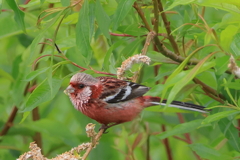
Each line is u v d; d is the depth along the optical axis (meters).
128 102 10.66
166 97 9.30
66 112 17.16
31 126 11.66
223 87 9.45
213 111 9.71
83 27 8.34
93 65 13.19
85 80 10.64
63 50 10.36
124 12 8.26
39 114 15.76
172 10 11.30
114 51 12.48
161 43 9.67
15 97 11.98
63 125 11.71
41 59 10.28
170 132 9.64
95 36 9.25
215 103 9.84
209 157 9.02
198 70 7.19
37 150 7.69
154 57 9.92
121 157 15.14
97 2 8.18
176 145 16.16
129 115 10.75
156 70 13.75
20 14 9.02
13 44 14.91
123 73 8.92
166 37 9.80
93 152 13.12
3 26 11.61
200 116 13.08
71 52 11.29
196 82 9.73
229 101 9.55
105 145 13.15
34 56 12.36
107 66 9.46
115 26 8.30
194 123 9.66
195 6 9.91
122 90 10.68
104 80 10.91
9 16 11.70
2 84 14.69
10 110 13.98
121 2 8.30
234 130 9.42
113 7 9.86
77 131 16.56
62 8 9.45
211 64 7.55
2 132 13.05
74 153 7.83
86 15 8.31
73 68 11.30
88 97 10.61
